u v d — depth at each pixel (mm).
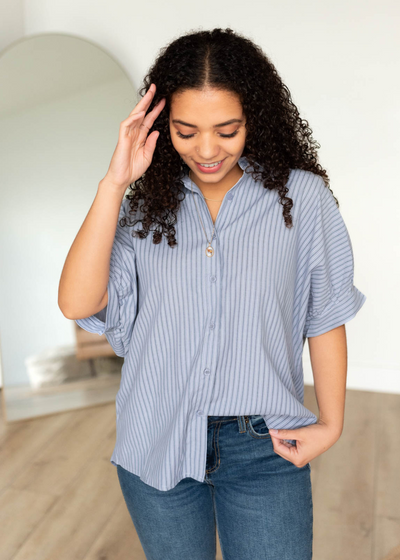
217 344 1012
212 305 1011
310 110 2811
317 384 1172
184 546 1104
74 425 2748
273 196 1035
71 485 2307
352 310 1133
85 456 2498
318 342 1169
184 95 902
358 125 2771
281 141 1048
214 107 897
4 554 1959
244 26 2785
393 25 2600
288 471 1077
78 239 997
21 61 2744
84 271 1001
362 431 2629
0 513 2156
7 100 2742
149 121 991
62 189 2883
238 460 1063
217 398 1031
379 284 2949
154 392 1072
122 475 1145
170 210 1037
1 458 2498
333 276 1122
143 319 1073
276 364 1063
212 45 908
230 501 1081
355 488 2223
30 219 2852
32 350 2861
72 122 2859
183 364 1028
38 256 2873
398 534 1981
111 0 2916
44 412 2848
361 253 2938
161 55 993
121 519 2109
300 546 1073
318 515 2088
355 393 3021
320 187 1078
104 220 979
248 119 950
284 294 1052
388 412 2811
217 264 1011
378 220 2873
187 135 944
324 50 2711
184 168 1071
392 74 2664
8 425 2764
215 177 984
